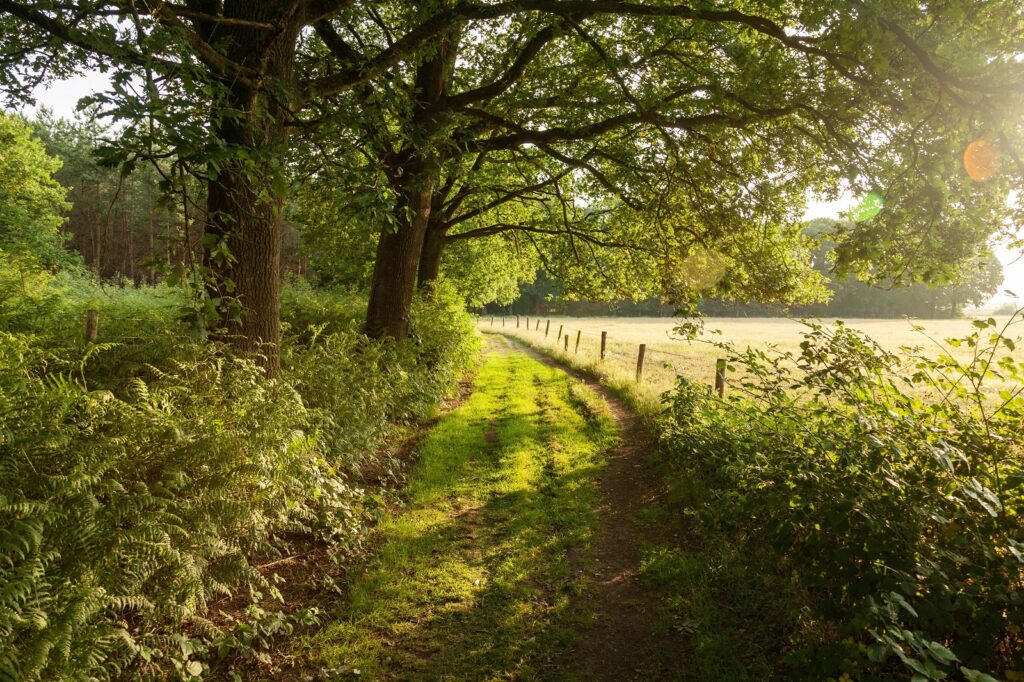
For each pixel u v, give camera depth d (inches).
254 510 171.2
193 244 199.8
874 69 267.4
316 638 163.0
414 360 482.9
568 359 893.2
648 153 456.4
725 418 285.9
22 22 257.3
